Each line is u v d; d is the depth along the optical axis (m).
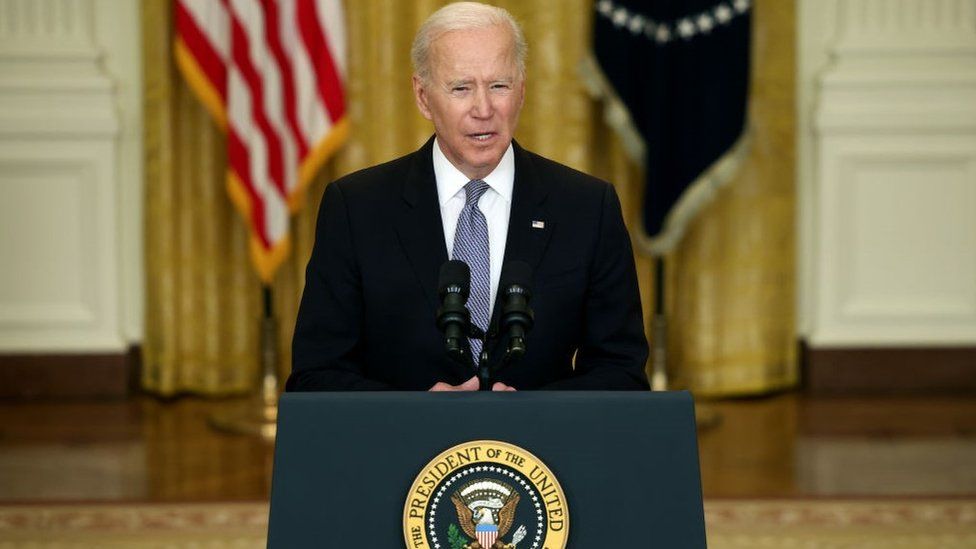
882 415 11.22
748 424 10.93
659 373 11.18
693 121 10.55
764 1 11.38
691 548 3.38
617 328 4.66
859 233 12.00
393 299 4.57
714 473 9.30
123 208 11.95
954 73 11.76
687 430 3.45
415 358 4.55
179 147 11.59
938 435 10.48
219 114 10.76
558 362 4.60
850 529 7.96
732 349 11.88
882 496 8.66
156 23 11.34
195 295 11.80
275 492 3.38
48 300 11.91
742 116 10.58
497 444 3.42
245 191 10.64
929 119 11.77
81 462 9.62
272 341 11.05
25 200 11.79
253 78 10.52
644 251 11.10
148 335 11.84
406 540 3.35
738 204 11.71
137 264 12.02
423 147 4.77
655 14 10.45
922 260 12.04
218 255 11.77
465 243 4.61
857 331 12.09
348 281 4.64
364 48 11.27
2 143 11.69
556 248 4.60
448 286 3.88
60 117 11.66
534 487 3.39
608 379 4.44
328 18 10.51
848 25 11.81
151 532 7.90
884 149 11.88
